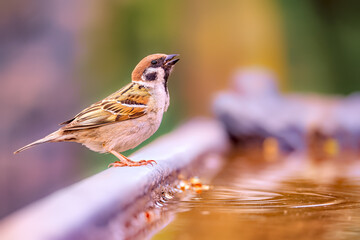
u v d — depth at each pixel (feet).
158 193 17.61
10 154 63.57
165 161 20.20
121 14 75.41
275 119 40.63
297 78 81.82
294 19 81.51
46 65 68.08
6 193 62.59
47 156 64.08
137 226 13.76
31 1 67.41
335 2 82.79
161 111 22.06
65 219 10.48
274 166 28.86
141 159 20.47
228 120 40.78
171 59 22.21
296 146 40.01
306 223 14.07
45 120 67.05
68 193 12.98
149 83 21.94
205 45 76.89
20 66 66.74
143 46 76.38
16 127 64.90
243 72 44.73
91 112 21.15
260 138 40.63
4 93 65.41
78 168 64.49
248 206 16.51
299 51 81.82
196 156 26.63
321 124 40.47
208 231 13.25
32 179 63.26
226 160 32.24
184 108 76.07
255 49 77.25
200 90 76.38
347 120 40.70
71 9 70.13
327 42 83.25
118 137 21.26
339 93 83.25
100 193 12.92
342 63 83.97
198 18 76.84
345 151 39.11
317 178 23.59
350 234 12.84
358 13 83.41
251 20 77.15
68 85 69.36
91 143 21.45
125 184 14.38
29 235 9.35
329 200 17.69
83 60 71.36
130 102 21.38
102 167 62.80
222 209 16.06
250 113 40.63
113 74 74.23
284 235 12.76
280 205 16.78
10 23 66.74
